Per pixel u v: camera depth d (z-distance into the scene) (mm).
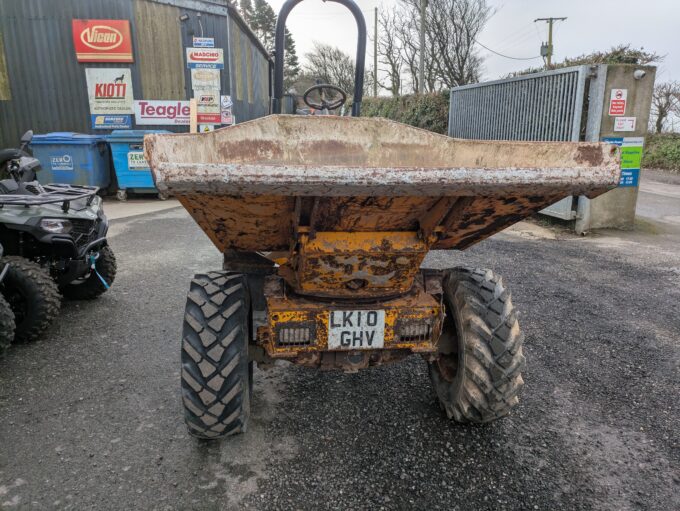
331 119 2828
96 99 11727
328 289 2438
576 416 3000
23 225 3875
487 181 1813
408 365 3615
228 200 1970
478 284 2711
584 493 2369
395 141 2875
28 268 3842
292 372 3498
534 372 3531
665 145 18328
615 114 7680
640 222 8727
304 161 2826
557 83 8250
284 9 3021
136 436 2754
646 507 2289
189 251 6719
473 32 29297
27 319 3857
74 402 3090
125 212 9617
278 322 2375
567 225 8352
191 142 2312
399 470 2504
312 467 2518
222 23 11797
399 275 2410
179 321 4395
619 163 2016
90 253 4332
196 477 2436
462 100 11547
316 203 2010
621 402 3162
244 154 2686
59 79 11578
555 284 5504
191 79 11922
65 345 3898
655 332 4242
